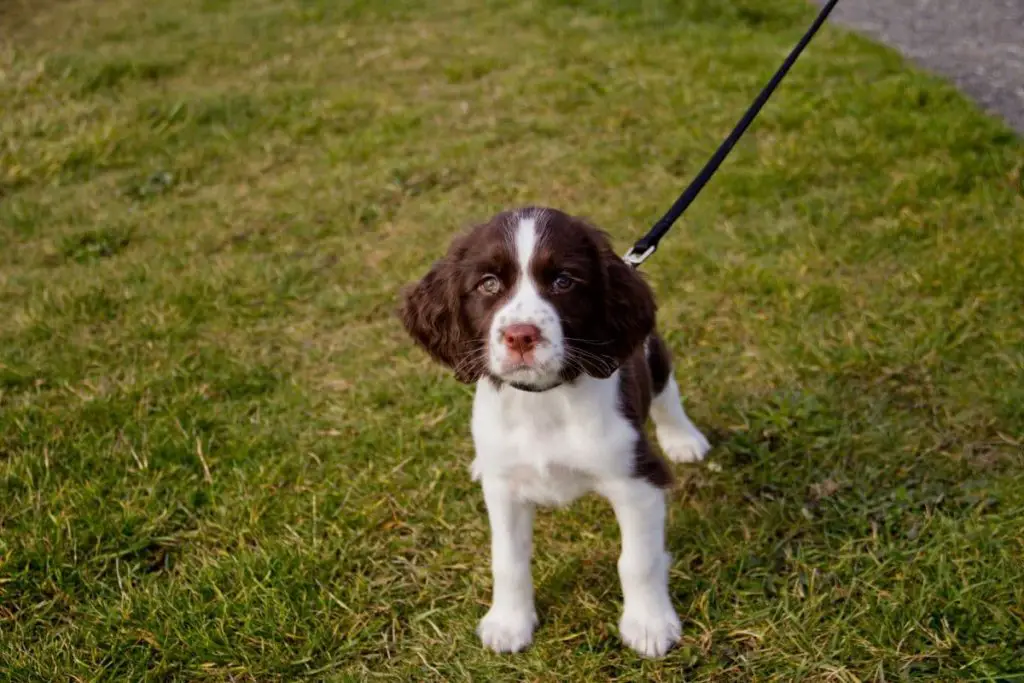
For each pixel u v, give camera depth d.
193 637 1.09
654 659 1.05
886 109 1.99
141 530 1.20
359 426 1.33
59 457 1.29
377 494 1.24
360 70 2.58
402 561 1.17
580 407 1.01
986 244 1.50
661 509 1.05
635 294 1.02
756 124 2.01
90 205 1.92
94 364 1.45
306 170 2.04
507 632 1.08
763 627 1.07
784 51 2.43
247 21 3.01
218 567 1.15
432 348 1.05
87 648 1.09
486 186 1.89
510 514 1.06
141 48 2.77
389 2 3.12
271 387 1.42
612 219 1.72
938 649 1.03
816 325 1.42
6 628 1.12
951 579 1.07
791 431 1.27
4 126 2.20
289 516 1.22
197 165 2.08
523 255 0.97
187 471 1.28
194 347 1.48
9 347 1.48
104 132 2.15
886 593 1.08
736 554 1.14
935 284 1.45
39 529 1.19
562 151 2.01
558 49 2.59
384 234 1.77
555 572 1.14
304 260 1.69
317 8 3.08
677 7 2.88
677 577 1.13
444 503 1.23
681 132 2.02
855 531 1.15
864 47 2.42
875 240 1.56
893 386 1.32
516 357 0.94
